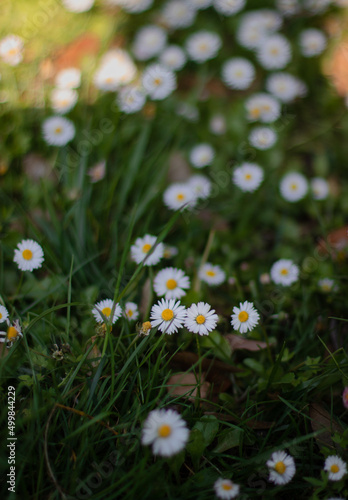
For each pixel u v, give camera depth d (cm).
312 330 57
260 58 77
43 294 56
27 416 49
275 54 77
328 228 66
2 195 65
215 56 79
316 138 74
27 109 72
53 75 76
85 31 81
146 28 80
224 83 78
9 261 59
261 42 79
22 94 74
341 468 47
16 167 68
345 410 53
